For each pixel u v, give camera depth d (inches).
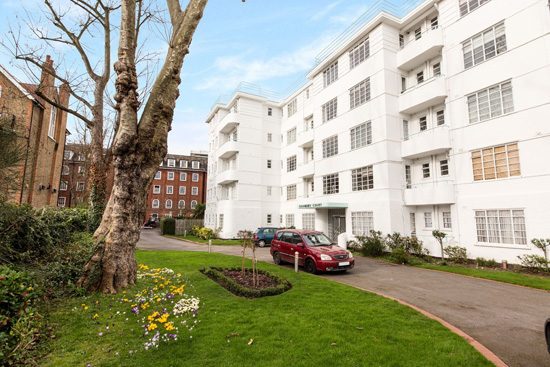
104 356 154.6
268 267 434.9
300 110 1085.8
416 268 480.4
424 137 610.9
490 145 509.0
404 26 713.6
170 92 293.0
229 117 1155.9
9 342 142.0
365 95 736.3
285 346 168.4
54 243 345.7
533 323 225.9
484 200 511.5
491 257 493.7
